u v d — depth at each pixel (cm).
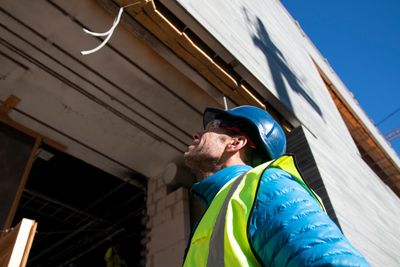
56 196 626
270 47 649
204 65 363
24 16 320
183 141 463
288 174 101
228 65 404
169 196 476
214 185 128
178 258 415
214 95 395
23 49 348
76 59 360
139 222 694
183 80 387
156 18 313
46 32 333
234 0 599
